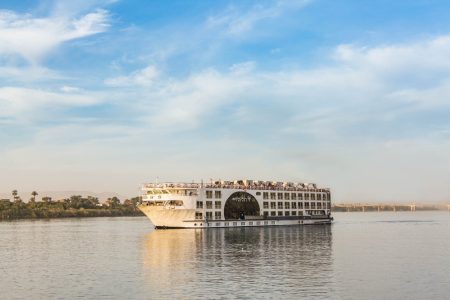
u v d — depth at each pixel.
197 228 197.00
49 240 170.62
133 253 122.38
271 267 96.94
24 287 80.75
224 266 98.50
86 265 103.19
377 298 71.19
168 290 76.50
